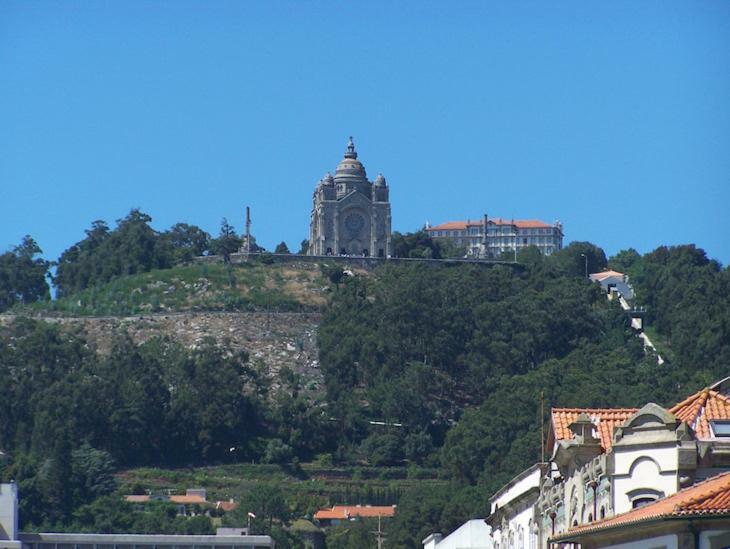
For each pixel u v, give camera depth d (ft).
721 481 598.75
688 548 555.69
